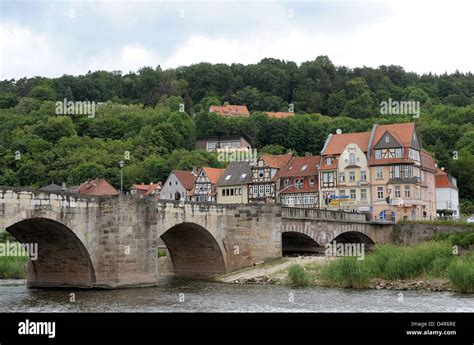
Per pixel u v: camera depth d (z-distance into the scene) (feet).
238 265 247.70
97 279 198.80
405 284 194.59
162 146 592.19
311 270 225.56
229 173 444.96
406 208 371.76
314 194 399.03
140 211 204.95
